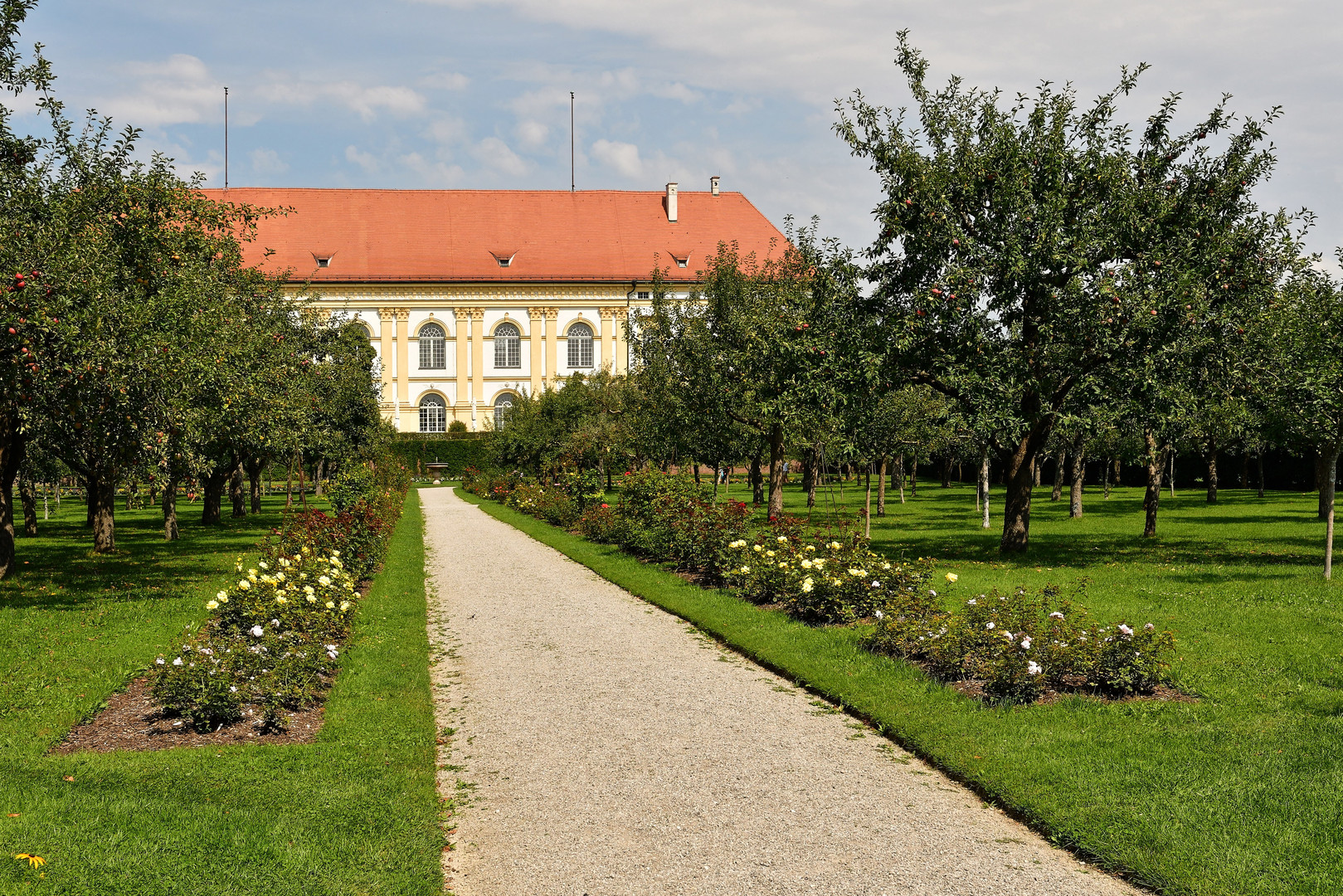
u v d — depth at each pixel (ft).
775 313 83.61
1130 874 17.29
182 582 54.29
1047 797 20.38
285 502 148.56
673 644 38.01
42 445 55.67
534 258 246.88
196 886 16.42
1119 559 60.95
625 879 17.49
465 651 37.50
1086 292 55.77
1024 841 19.04
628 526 68.18
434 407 246.27
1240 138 57.77
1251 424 65.67
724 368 87.35
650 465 76.43
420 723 26.58
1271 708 26.25
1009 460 64.34
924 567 40.83
